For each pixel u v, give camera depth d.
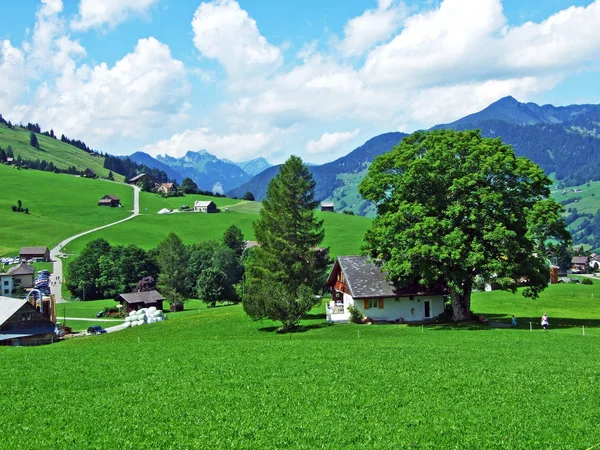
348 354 42.22
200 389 31.83
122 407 28.41
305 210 81.62
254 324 68.56
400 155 63.00
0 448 22.67
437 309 67.81
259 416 26.36
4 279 157.75
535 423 24.64
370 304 66.75
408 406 27.64
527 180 60.19
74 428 25.11
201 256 157.50
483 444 22.20
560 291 104.19
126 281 160.38
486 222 57.59
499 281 57.19
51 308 97.88
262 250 80.75
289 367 37.56
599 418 25.33
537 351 43.03
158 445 22.72
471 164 59.34
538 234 57.16
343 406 27.81
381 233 61.91
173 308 132.25
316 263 80.75
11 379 35.97
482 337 51.81
